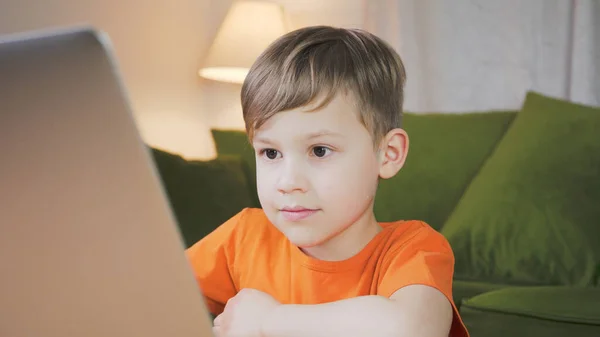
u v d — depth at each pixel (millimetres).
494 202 2031
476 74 2963
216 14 3262
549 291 1618
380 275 919
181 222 1942
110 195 435
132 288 462
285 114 836
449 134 2312
